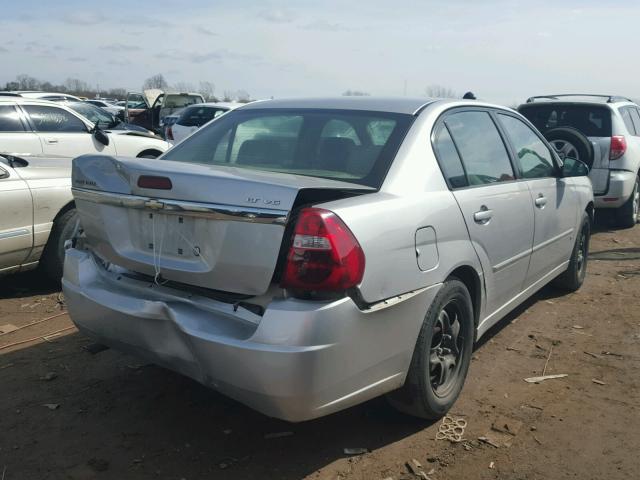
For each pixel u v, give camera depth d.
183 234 2.81
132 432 3.26
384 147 3.26
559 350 4.42
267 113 3.87
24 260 5.25
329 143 3.42
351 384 2.70
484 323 3.84
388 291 2.79
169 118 18.02
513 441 3.21
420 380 3.09
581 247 5.83
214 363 2.64
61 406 3.51
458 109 3.83
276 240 2.54
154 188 2.84
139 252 3.01
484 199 3.66
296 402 2.53
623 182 8.44
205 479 2.87
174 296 2.89
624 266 6.83
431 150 3.38
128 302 3.00
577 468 2.98
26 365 4.03
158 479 2.87
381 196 2.95
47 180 5.34
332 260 2.55
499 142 4.20
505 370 4.07
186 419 3.40
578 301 5.54
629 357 4.29
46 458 3.01
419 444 3.18
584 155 6.91
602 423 3.39
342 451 3.11
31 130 8.85
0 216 5.00
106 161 3.12
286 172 3.33
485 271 3.67
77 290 3.29
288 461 3.02
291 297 2.57
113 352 4.24
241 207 2.60
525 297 4.58
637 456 3.09
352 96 3.99
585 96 9.16
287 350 2.48
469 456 3.07
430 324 3.09
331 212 2.62
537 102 9.05
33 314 4.99
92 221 3.24
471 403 3.61
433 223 3.12
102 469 2.93
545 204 4.60
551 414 3.49
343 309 2.58
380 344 2.80
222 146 3.76
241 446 3.15
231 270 2.65
